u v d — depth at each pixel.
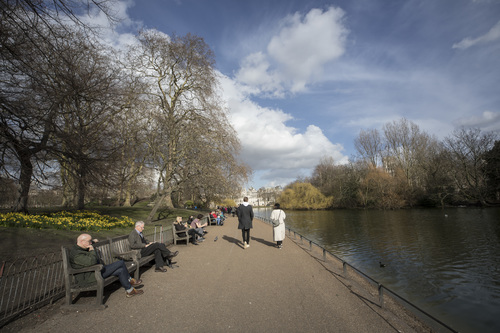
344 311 5.00
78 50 10.34
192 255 9.88
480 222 28.95
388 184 55.81
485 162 49.03
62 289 5.65
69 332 4.05
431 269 12.26
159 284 6.41
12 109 8.81
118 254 6.75
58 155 11.27
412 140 59.00
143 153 23.09
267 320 4.48
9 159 9.81
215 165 21.11
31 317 4.57
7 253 7.29
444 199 53.19
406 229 26.14
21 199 13.60
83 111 13.13
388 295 6.74
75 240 10.01
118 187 15.77
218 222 24.27
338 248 17.14
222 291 5.91
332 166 81.00
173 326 4.23
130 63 22.86
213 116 22.47
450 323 7.05
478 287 9.88
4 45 7.46
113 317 4.57
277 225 11.41
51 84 9.61
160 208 30.78
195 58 24.30
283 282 6.67
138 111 19.73
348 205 65.25
